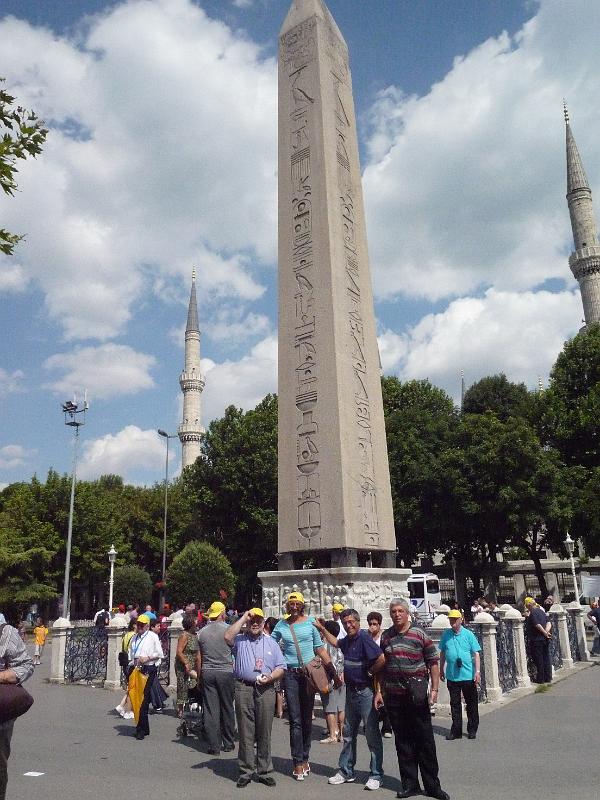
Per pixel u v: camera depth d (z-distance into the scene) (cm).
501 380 4997
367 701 716
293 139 1473
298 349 1332
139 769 793
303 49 1517
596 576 2373
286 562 1252
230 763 827
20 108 598
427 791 654
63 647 1783
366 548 1223
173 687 1454
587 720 1091
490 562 3972
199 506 4319
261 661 732
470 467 3516
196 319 9706
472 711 970
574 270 6975
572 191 7288
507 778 735
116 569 4678
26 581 4169
